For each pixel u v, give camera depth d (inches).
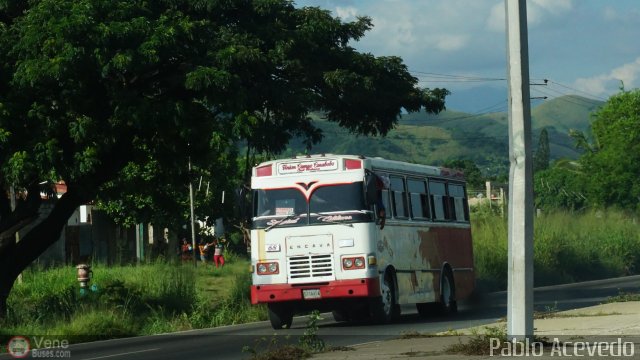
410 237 1034.1
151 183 1181.7
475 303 1261.1
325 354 645.9
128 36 962.1
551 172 4569.4
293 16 1246.9
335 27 1237.7
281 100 1174.3
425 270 1067.3
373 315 948.6
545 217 2279.8
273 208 953.5
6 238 1099.3
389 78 1315.2
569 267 1988.2
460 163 5315.0
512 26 580.1
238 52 1085.8
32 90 979.3
